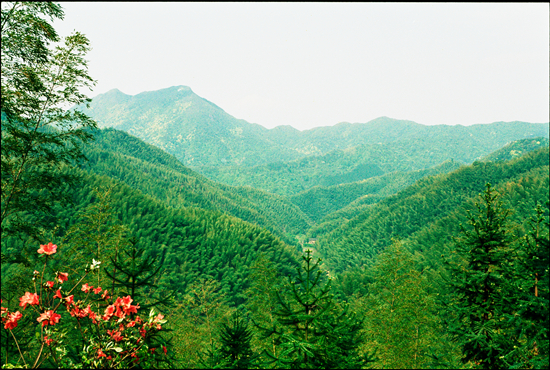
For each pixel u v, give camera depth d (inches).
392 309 816.3
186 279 3189.0
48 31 642.2
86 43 701.9
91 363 251.3
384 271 1045.2
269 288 881.5
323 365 327.9
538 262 386.0
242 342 380.5
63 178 807.1
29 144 713.6
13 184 708.7
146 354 267.0
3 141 679.7
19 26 618.2
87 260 595.8
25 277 649.6
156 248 3449.8
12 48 629.9
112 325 266.4
